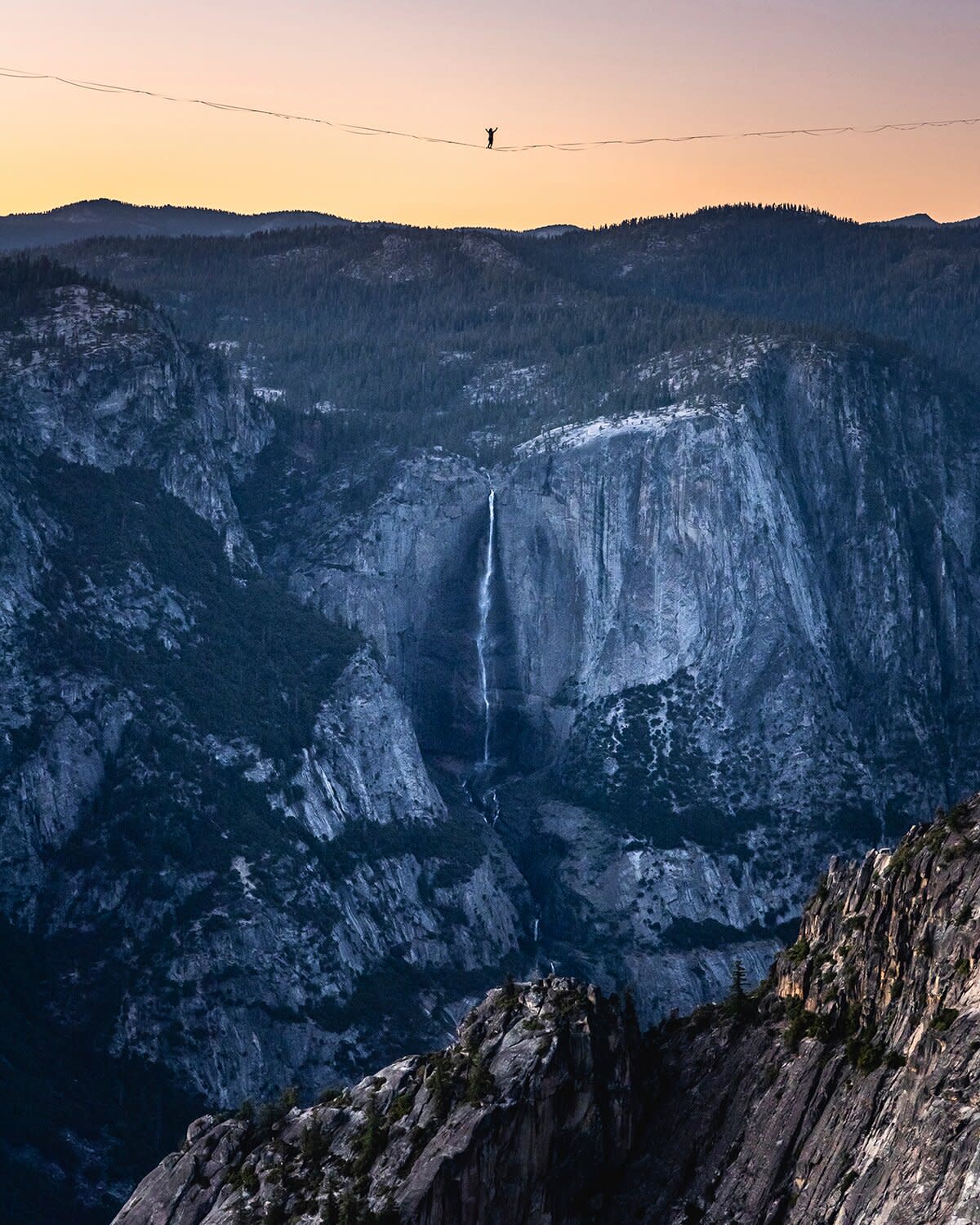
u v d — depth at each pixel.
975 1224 134.62
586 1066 161.88
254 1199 167.00
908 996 153.00
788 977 167.12
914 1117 143.50
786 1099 156.38
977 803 162.75
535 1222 157.75
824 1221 145.75
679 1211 155.00
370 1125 166.62
